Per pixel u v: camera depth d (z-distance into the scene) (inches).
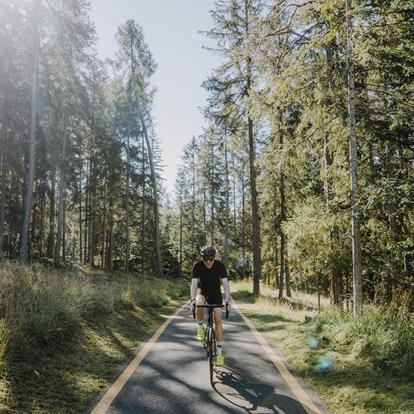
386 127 395.2
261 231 1205.7
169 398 209.0
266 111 438.9
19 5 826.2
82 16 955.3
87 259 1743.4
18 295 307.0
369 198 355.6
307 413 192.4
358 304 354.3
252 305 713.0
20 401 187.8
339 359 266.4
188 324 459.2
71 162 1178.6
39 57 890.7
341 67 384.2
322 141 457.4
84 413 187.8
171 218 2711.6
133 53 1256.8
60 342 276.5
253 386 230.2
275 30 417.1
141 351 312.0
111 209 1510.8
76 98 1037.8
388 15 338.6
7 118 917.2
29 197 796.6
